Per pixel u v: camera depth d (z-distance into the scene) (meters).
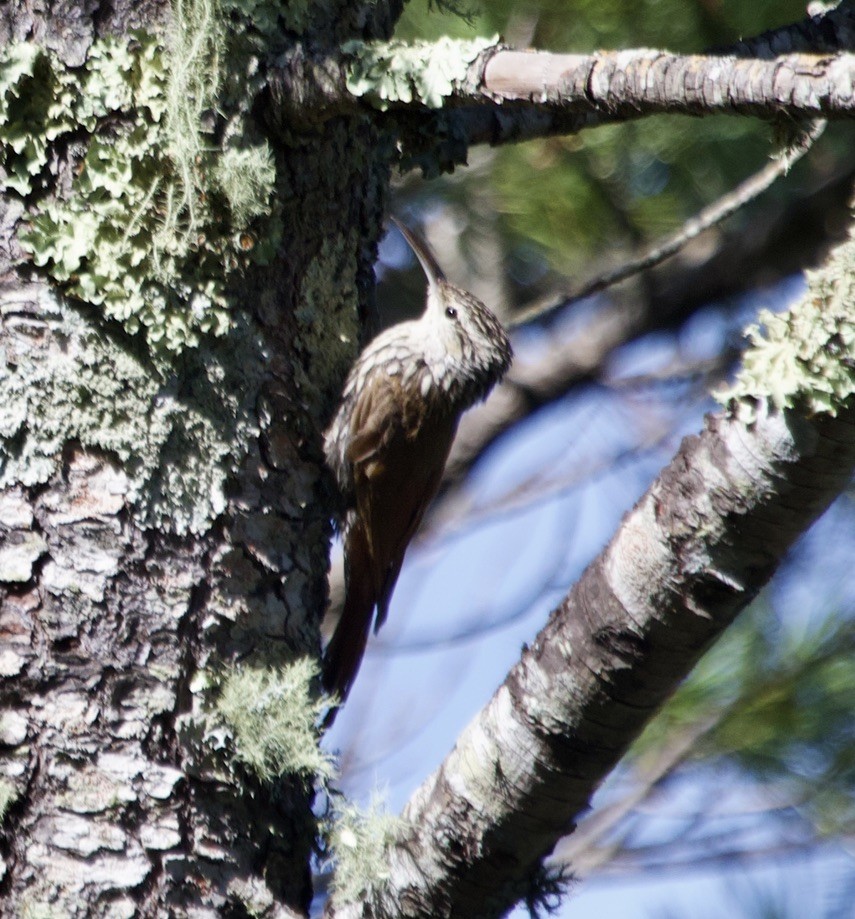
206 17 4.81
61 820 4.54
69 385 4.75
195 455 4.90
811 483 3.94
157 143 4.81
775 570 4.14
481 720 4.46
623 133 8.27
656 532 4.14
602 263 8.91
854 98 3.72
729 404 4.06
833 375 3.86
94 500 4.75
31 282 4.77
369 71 4.77
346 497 7.48
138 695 4.69
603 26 7.63
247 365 5.05
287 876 4.80
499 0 7.70
